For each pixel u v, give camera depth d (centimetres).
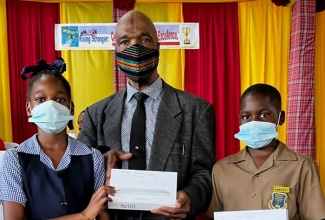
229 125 402
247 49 398
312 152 359
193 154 155
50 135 139
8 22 378
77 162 139
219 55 398
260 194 150
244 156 161
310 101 359
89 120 166
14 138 384
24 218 128
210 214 160
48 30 390
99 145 158
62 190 132
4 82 376
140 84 159
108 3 392
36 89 139
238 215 132
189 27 394
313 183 147
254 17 394
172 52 396
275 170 152
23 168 131
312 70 360
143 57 152
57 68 148
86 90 395
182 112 158
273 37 390
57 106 137
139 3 390
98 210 128
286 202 146
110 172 141
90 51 394
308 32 361
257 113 157
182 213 139
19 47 383
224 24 397
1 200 130
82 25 390
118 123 157
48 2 386
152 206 138
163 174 140
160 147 151
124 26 155
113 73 396
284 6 381
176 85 396
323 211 142
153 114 157
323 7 372
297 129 361
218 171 160
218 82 399
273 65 390
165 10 394
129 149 152
